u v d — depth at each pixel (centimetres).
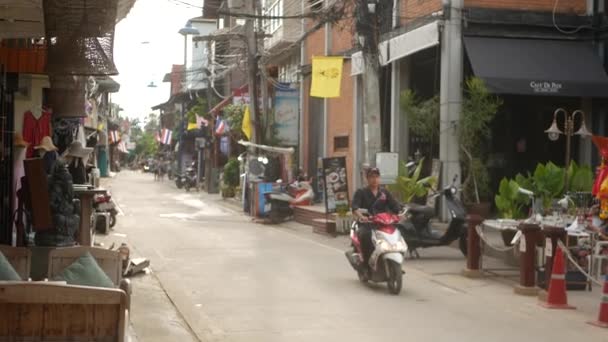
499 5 1820
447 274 1315
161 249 1648
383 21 1748
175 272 1315
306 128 3092
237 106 3631
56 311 466
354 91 2495
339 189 2006
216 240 1852
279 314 964
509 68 1739
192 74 5594
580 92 1747
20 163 1184
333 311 987
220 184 4053
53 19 781
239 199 3381
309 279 1255
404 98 1814
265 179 2809
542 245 1178
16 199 1165
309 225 2269
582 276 1154
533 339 840
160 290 1140
